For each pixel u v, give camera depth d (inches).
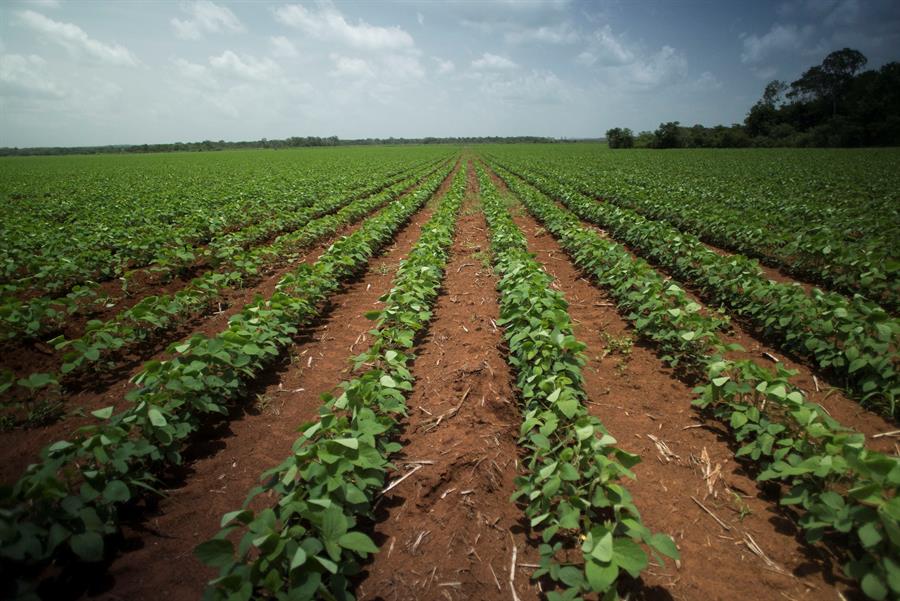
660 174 1128.2
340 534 106.1
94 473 124.3
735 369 184.2
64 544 122.3
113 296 331.9
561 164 1616.6
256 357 216.1
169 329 277.9
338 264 360.5
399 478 155.1
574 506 122.5
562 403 150.2
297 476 125.6
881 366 187.8
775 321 249.9
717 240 467.5
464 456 160.2
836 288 335.9
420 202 707.4
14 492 107.2
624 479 157.1
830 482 129.5
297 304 261.0
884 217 454.0
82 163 2261.3
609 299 327.3
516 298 241.3
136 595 115.7
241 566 98.7
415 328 254.7
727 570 122.9
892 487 113.0
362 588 118.5
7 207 663.8
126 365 239.9
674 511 143.3
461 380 207.8
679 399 204.4
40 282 321.4
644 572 122.0
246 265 356.2
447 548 130.6
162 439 147.2
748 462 162.4
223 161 2175.2
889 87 2541.8
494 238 414.6
